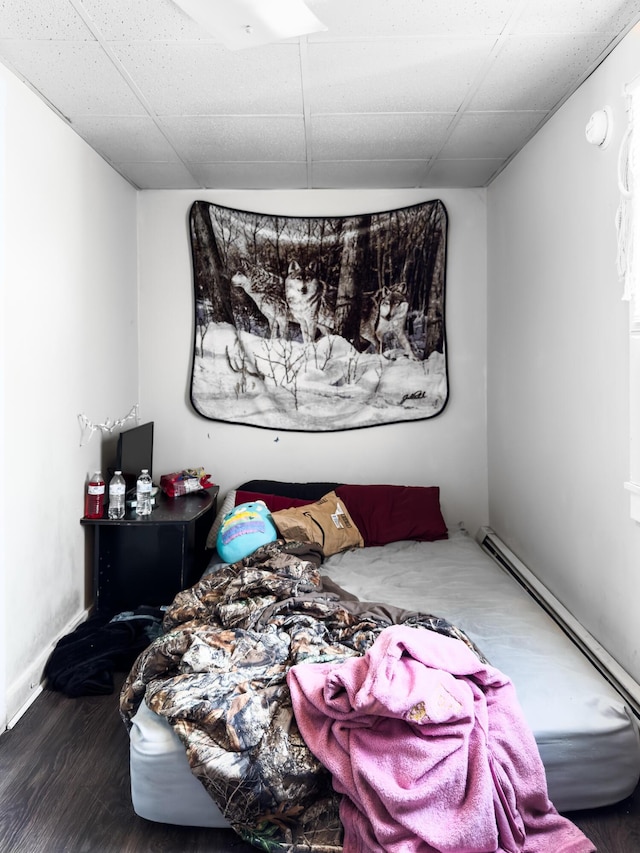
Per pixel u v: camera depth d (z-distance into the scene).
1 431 2.13
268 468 3.80
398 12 1.95
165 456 3.80
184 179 3.54
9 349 2.21
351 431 3.79
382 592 2.67
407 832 1.46
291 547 2.98
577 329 2.46
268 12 1.92
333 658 1.92
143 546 2.97
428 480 3.81
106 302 3.21
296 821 1.58
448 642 1.86
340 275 3.71
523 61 2.25
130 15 1.97
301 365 3.74
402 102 2.59
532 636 2.20
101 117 2.69
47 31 2.05
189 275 3.75
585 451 2.41
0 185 2.11
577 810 1.72
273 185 3.65
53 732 2.16
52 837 1.67
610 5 1.92
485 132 2.90
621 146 2.02
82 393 2.90
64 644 2.62
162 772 1.66
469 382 3.80
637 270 1.96
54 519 2.61
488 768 1.53
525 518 3.13
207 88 2.45
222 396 3.76
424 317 3.73
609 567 2.23
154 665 1.96
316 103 2.59
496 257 3.55
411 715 1.56
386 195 3.73
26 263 2.34
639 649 2.03
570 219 2.52
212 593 2.49
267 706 1.72
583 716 1.73
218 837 1.68
